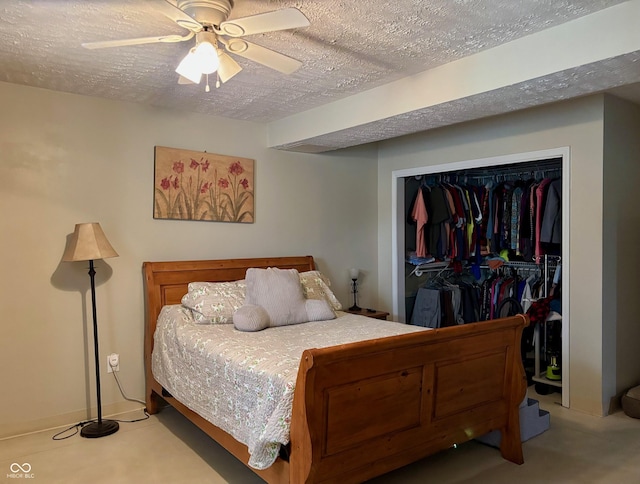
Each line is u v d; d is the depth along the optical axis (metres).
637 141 3.76
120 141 3.47
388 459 2.21
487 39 2.43
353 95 3.39
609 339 3.49
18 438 3.04
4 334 3.03
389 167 5.01
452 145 4.37
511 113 3.90
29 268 3.11
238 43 2.09
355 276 4.71
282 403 2.03
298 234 4.48
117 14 2.09
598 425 3.27
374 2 2.02
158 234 3.65
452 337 2.42
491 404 2.69
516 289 4.80
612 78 2.39
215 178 3.91
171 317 3.26
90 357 3.35
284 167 4.38
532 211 4.34
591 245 3.45
